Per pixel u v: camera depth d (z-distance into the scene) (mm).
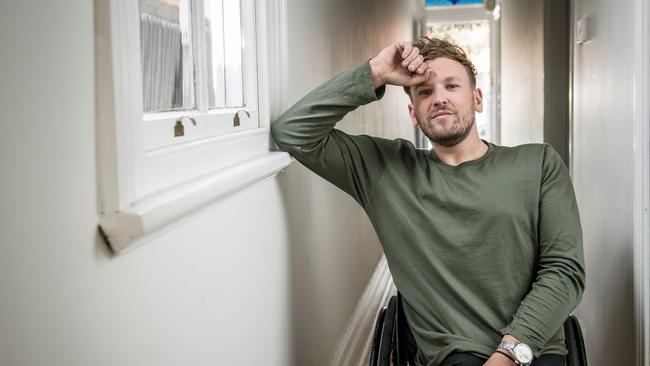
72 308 786
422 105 1731
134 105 957
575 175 3117
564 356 1688
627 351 2049
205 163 1283
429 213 1705
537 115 4449
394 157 1808
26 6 710
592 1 2596
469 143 1750
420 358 1756
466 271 1681
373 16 3953
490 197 1673
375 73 1722
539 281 1639
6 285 667
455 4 8312
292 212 1964
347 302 2941
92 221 843
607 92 2328
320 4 2402
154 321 1011
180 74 1303
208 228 1248
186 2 1345
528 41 4996
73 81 807
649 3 1800
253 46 1712
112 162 875
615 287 2232
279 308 1802
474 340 1640
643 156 1839
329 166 1809
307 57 2188
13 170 681
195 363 1187
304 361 2115
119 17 898
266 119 1751
